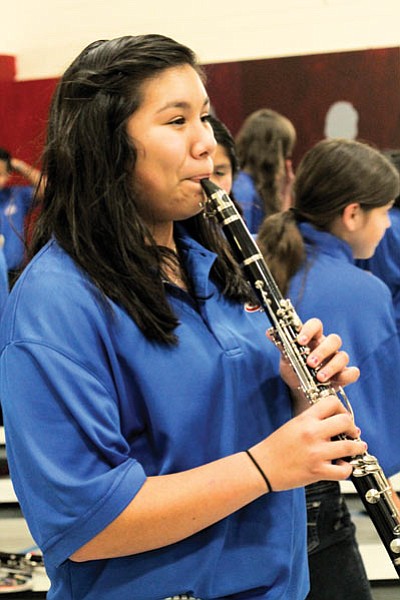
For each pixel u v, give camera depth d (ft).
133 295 6.72
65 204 6.90
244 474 6.44
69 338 6.45
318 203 11.25
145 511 6.29
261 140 23.07
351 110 24.39
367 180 11.21
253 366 7.31
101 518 6.24
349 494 17.99
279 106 24.77
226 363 7.03
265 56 24.81
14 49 26.78
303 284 10.30
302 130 24.63
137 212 6.89
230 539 7.06
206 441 6.86
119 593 6.70
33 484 6.36
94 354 6.51
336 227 11.27
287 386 7.57
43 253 6.88
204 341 7.04
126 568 6.69
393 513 6.89
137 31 25.94
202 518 6.39
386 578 14.98
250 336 7.48
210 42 25.23
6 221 23.35
